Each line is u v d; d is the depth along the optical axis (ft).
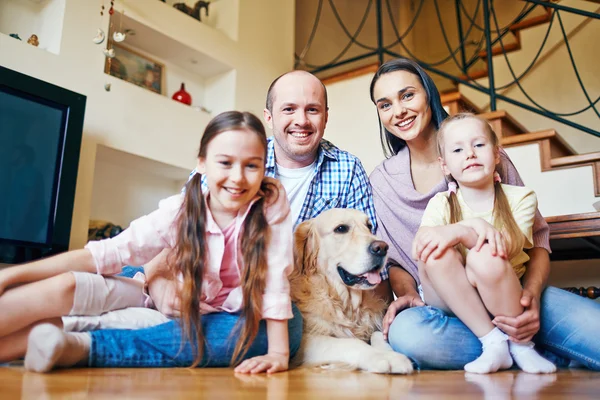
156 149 11.25
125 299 4.15
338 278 5.08
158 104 11.40
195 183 4.15
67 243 8.91
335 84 13.66
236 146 3.84
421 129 5.81
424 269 4.58
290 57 15.21
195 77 13.47
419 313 4.38
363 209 6.06
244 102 13.42
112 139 10.37
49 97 8.80
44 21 10.02
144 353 3.83
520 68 13.02
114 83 10.52
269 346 4.00
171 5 12.90
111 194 11.50
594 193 8.55
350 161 6.19
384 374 3.78
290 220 4.29
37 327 3.35
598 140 11.76
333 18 17.16
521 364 4.13
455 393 2.75
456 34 17.76
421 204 5.74
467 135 4.81
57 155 8.92
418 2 18.81
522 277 4.80
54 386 2.72
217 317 4.12
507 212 4.64
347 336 4.96
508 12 15.87
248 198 3.99
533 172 9.20
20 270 3.74
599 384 3.21
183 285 3.99
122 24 10.98
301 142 5.78
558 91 12.42
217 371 3.73
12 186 8.26
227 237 4.18
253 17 14.03
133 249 4.08
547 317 4.45
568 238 6.78
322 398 2.51
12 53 8.82
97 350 3.65
